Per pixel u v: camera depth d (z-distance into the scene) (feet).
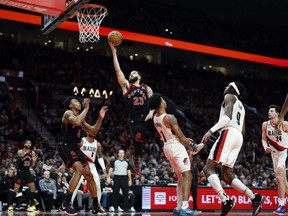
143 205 38.58
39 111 71.26
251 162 68.23
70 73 83.82
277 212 25.98
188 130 78.28
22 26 86.84
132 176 43.52
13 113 65.77
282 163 25.98
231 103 17.93
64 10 29.63
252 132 86.02
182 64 108.78
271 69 115.85
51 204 37.99
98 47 92.79
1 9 75.25
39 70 80.94
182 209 18.42
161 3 104.47
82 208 39.24
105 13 33.47
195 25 106.22
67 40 91.56
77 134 22.13
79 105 22.77
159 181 45.83
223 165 18.19
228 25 111.55
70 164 22.00
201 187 39.63
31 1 28.81
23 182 36.65
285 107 14.08
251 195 17.88
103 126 70.90
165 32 98.37
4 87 71.41
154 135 68.95
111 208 37.68
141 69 95.04
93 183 22.95
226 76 106.22
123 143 64.90
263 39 113.19
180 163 18.76
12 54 81.71
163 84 94.73
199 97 96.84
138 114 21.77
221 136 17.85
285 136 25.77
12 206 36.17
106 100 80.53
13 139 59.77
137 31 93.45
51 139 64.03
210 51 99.30
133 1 99.45
